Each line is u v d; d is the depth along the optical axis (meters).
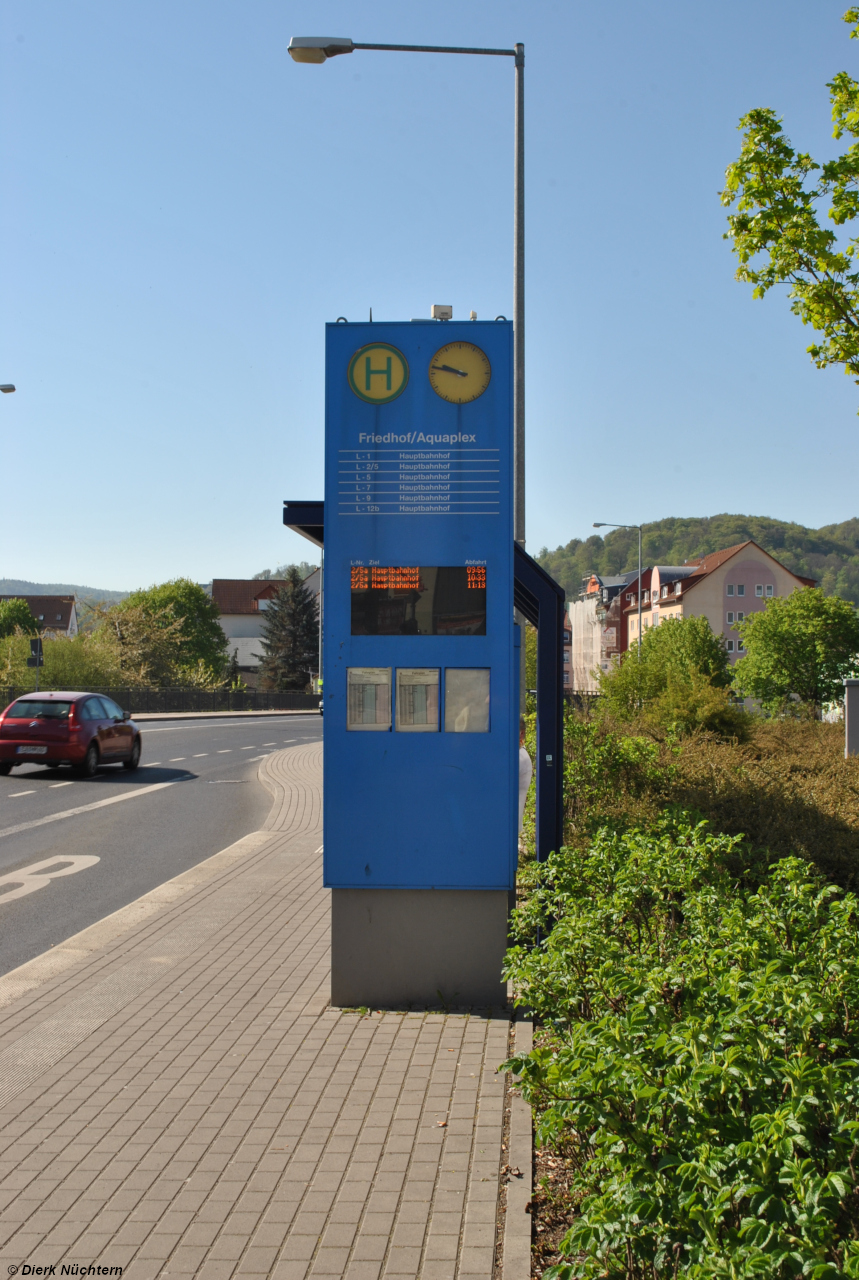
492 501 5.78
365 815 5.79
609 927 4.43
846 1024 3.21
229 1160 3.92
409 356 5.80
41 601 130.75
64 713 19.73
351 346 5.82
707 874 5.21
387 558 5.80
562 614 6.38
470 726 5.78
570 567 177.75
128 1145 4.05
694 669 18.50
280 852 11.36
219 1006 5.81
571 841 8.16
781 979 3.05
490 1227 3.42
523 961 3.95
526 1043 5.12
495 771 5.77
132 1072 4.82
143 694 54.94
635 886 4.73
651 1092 2.64
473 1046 5.09
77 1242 3.36
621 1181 2.54
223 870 10.23
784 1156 2.35
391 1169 3.83
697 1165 2.37
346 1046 5.12
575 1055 2.96
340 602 5.82
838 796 9.59
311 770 22.06
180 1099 4.49
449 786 5.77
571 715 14.46
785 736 18.95
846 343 10.02
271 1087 4.61
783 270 9.97
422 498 5.81
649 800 9.42
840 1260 2.24
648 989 3.33
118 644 66.06
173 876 10.39
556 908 5.12
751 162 9.97
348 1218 3.49
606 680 22.25
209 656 91.56
